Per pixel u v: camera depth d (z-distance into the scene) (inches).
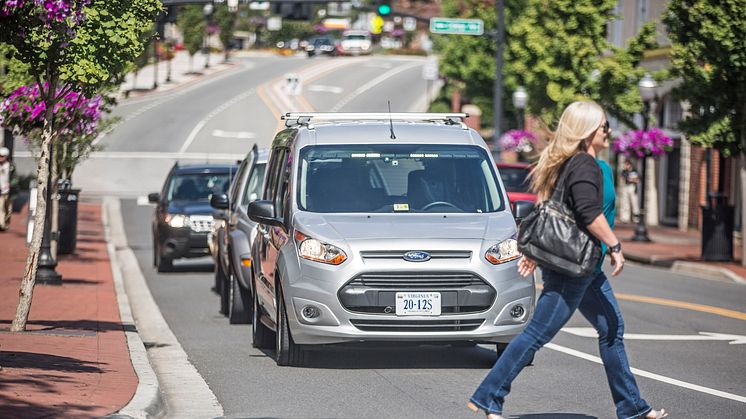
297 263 812.0
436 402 701.3
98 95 1414.9
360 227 820.0
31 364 752.3
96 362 781.9
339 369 833.5
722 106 1849.2
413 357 893.2
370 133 912.9
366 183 876.0
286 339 835.4
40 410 595.2
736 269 1815.9
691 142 1873.8
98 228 2551.7
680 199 2864.2
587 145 592.4
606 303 593.6
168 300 1380.4
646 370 849.5
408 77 7027.6
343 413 665.6
